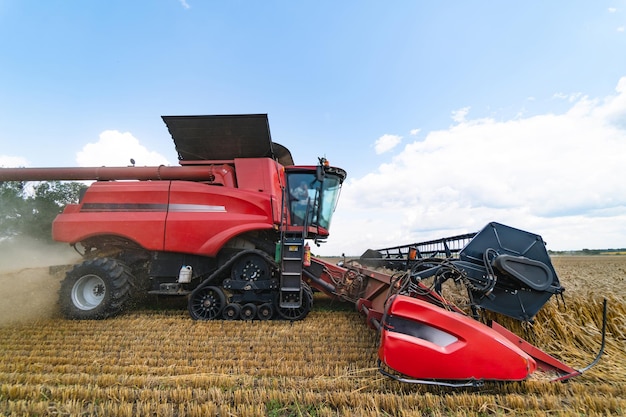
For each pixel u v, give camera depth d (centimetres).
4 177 564
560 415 206
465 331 229
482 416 210
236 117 546
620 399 229
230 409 214
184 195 524
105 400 231
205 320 470
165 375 274
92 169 562
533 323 355
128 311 533
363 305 418
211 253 502
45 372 286
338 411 218
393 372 271
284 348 347
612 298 387
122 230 515
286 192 547
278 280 482
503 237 316
